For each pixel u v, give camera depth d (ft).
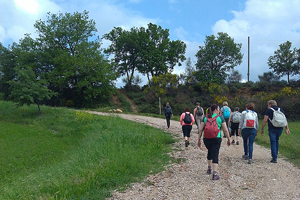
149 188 18.74
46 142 51.16
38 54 126.72
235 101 126.52
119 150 31.24
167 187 18.70
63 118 67.82
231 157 27.35
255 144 36.24
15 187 21.97
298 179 19.85
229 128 36.35
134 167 23.34
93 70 124.47
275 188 17.93
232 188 18.03
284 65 134.31
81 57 120.47
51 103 133.49
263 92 128.06
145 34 147.02
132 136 37.99
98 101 133.90
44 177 23.38
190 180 19.97
